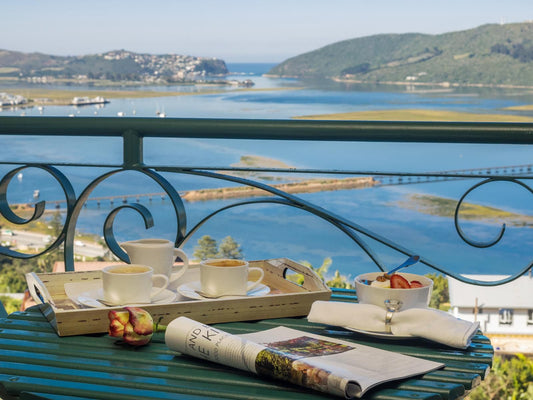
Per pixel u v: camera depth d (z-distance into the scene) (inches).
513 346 661.3
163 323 37.0
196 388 28.3
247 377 29.9
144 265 39.8
